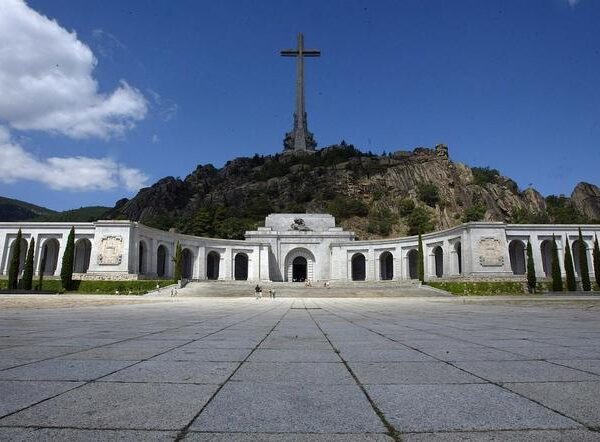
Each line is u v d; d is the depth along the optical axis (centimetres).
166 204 16575
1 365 655
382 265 8900
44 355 754
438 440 353
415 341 976
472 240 6247
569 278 5641
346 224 14088
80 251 7281
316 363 689
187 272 8094
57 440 350
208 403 457
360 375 596
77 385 532
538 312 2197
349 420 404
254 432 373
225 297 5112
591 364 672
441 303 3459
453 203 15562
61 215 19225
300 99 18400
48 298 3866
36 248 6900
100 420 401
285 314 2077
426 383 547
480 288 5566
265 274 8219
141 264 7044
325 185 16012
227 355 767
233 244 8150
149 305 3020
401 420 404
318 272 8569
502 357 743
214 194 16888
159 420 402
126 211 16625
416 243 7612
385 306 2986
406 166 16800
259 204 14850
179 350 824
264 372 616
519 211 14812
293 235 8669
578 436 361
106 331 1179
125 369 632
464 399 472
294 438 359
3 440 348
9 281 5594
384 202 15250
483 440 353
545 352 797
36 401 460
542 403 455
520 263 7069
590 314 2011
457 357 746
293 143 19062
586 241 6781
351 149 18950
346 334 1134
